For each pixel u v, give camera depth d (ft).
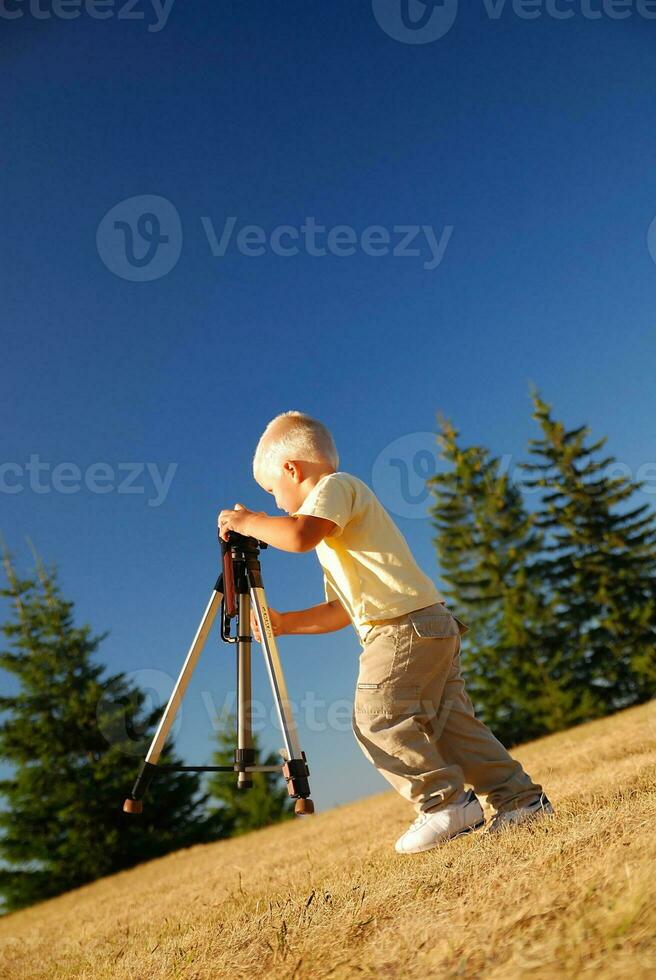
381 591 7.74
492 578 81.15
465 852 6.13
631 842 4.52
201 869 21.22
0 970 9.30
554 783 12.02
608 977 2.76
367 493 8.09
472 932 3.76
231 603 7.86
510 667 78.33
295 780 7.20
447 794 7.30
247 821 75.20
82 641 71.97
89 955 8.23
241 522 7.91
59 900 37.83
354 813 26.45
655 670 76.64
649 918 3.14
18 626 71.51
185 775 71.05
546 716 76.28
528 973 2.99
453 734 7.88
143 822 69.41
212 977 4.74
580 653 79.87
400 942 4.04
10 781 68.80
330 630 8.82
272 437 8.55
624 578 81.87
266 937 5.22
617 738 19.38
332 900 5.79
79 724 68.69
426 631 7.57
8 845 67.10
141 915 12.13
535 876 4.49
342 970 3.90
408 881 5.56
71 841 66.44
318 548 8.42
